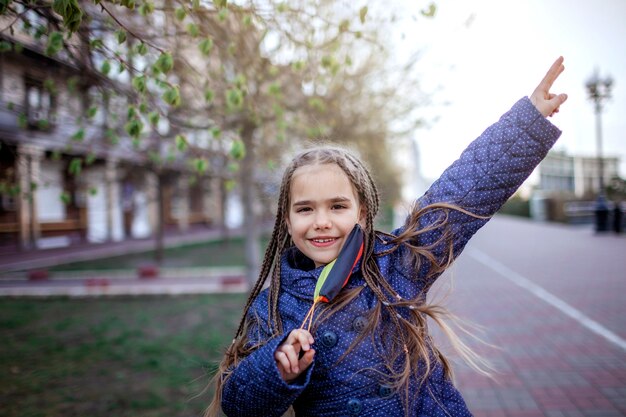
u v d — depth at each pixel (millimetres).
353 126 6992
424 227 1481
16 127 11539
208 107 4535
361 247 1395
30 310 7660
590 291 8094
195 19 2979
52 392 4203
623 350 4992
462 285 9141
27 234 16953
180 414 3723
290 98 5723
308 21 3652
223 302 8070
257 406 1230
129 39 3221
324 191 1427
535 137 1502
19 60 4020
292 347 1207
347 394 1341
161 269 12750
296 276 1455
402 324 1430
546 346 5203
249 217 7949
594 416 3574
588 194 28875
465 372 4504
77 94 4527
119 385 4344
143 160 9430
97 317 7094
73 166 3568
